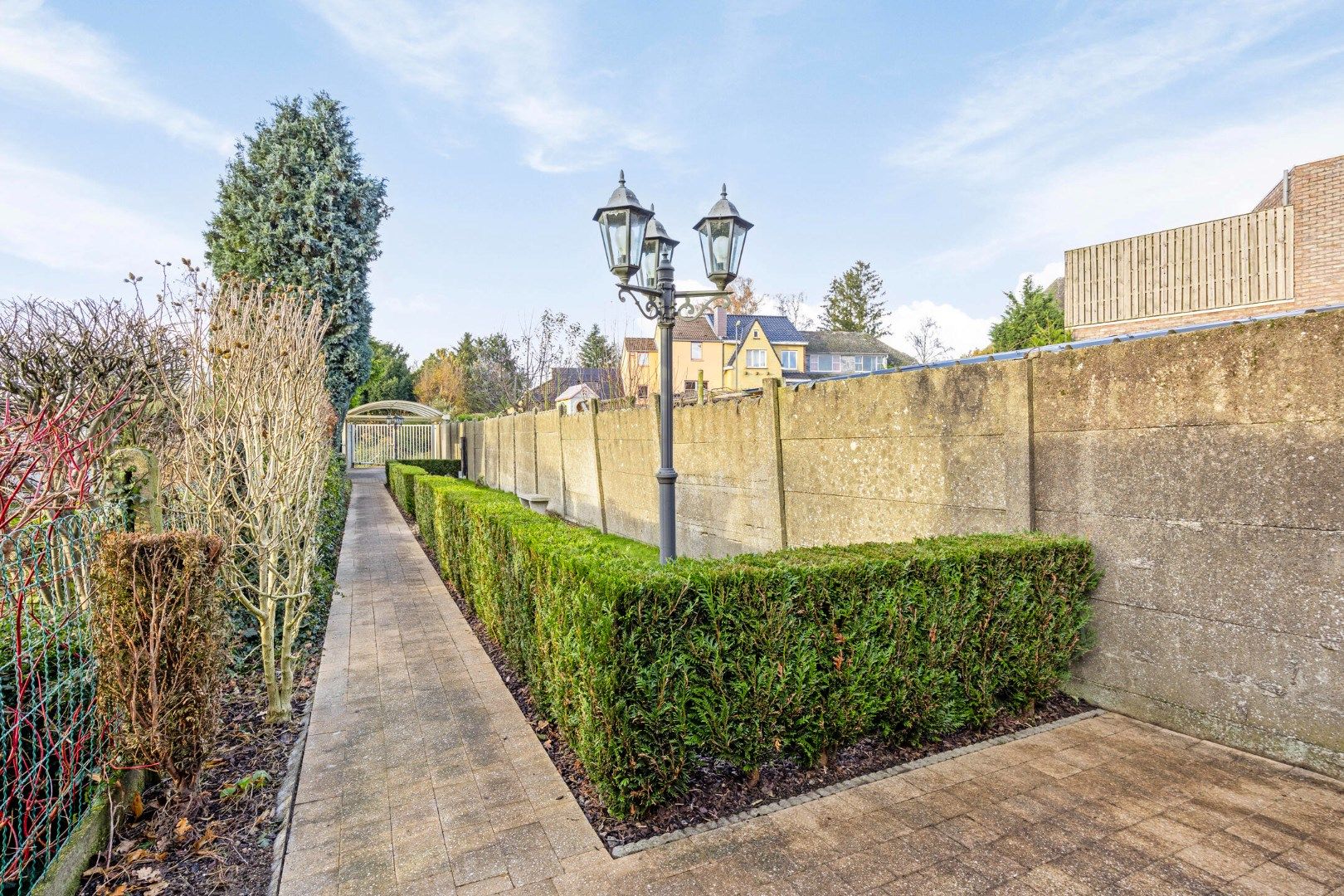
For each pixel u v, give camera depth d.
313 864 2.51
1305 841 2.51
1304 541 2.94
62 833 2.54
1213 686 3.31
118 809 2.76
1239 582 3.18
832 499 5.95
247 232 13.13
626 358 28.56
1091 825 2.64
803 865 2.43
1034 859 2.43
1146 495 3.55
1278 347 3.00
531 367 29.61
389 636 5.66
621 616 2.63
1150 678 3.58
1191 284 11.79
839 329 54.62
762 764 3.15
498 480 19.53
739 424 7.32
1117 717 3.70
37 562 2.60
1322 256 10.30
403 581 7.89
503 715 3.98
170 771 2.76
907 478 5.11
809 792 2.95
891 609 3.22
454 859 2.53
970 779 3.04
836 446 5.87
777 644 2.94
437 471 23.61
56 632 2.63
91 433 3.92
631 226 4.53
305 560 4.53
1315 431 2.89
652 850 2.55
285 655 4.07
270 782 3.24
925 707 3.32
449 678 4.64
